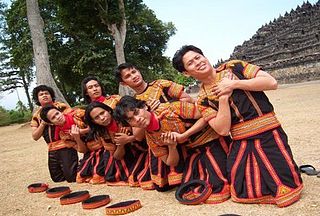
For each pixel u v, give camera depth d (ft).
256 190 11.53
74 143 19.21
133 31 104.42
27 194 17.76
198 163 13.66
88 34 83.15
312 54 114.01
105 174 17.53
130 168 16.78
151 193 14.97
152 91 15.43
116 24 72.95
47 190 17.12
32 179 21.65
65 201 14.89
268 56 129.08
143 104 12.98
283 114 37.45
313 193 11.94
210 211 11.68
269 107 12.09
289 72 120.16
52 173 20.01
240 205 11.83
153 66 114.32
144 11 101.55
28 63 102.42
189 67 12.23
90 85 17.65
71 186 18.45
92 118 15.35
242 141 12.15
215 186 12.57
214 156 13.21
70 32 87.35
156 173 14.73
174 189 14.98
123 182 16.98
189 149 14.17
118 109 12.75
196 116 13.09
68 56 92.43
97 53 87.35
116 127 15.48
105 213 13.08
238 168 11.98
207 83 12.65
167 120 13.14
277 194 11.18
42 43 65.10
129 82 15.49
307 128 26.02
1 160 32.48
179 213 11.91
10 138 59.36
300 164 16.39
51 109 17.90
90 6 69.62
